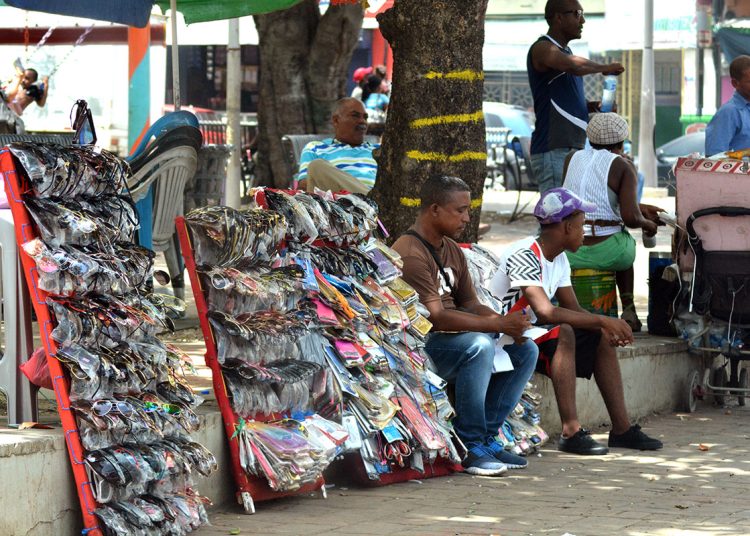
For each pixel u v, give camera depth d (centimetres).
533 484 1012
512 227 2800
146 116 2198
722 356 1446
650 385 1339
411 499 952
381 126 2292
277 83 2578
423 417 1021
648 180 3966
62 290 784
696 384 1384
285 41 2553
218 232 905
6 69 2672
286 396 935
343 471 1003
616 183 1316
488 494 973
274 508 916
